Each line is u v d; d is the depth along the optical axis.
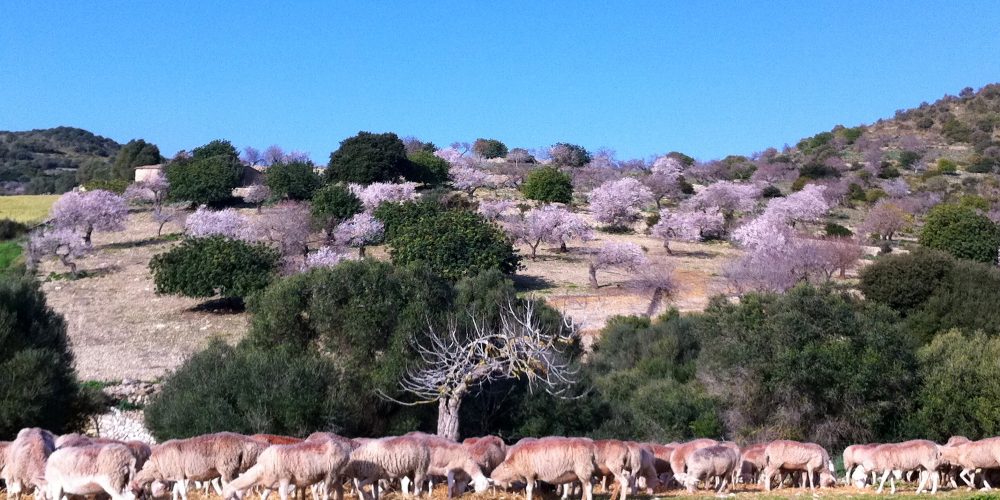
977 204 106.56
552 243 78.94
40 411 30.72
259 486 18.28
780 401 35.50
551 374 34.25
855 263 71.06
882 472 22.53
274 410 30.69
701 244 84.75
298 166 94.25
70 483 17.45
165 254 61.16
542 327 37.88
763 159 169.38
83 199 77.12
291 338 36.47
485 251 61.69
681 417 37.03
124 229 83.44
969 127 178.50
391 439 19.42
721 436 36.19
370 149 101.62
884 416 34.91
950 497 20.83
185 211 89.50
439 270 58.72
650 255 77.56
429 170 108.00
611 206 90.12
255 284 57.88
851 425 34.50
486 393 34.50
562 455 19.23
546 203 97.31
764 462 23.77
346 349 36.03
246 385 31.20
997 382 33.81
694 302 61.12
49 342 35.25
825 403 34.84
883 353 34.66
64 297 62.78
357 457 19.03
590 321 56.09
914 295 49.19
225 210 80.12
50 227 76.81
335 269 37.31
